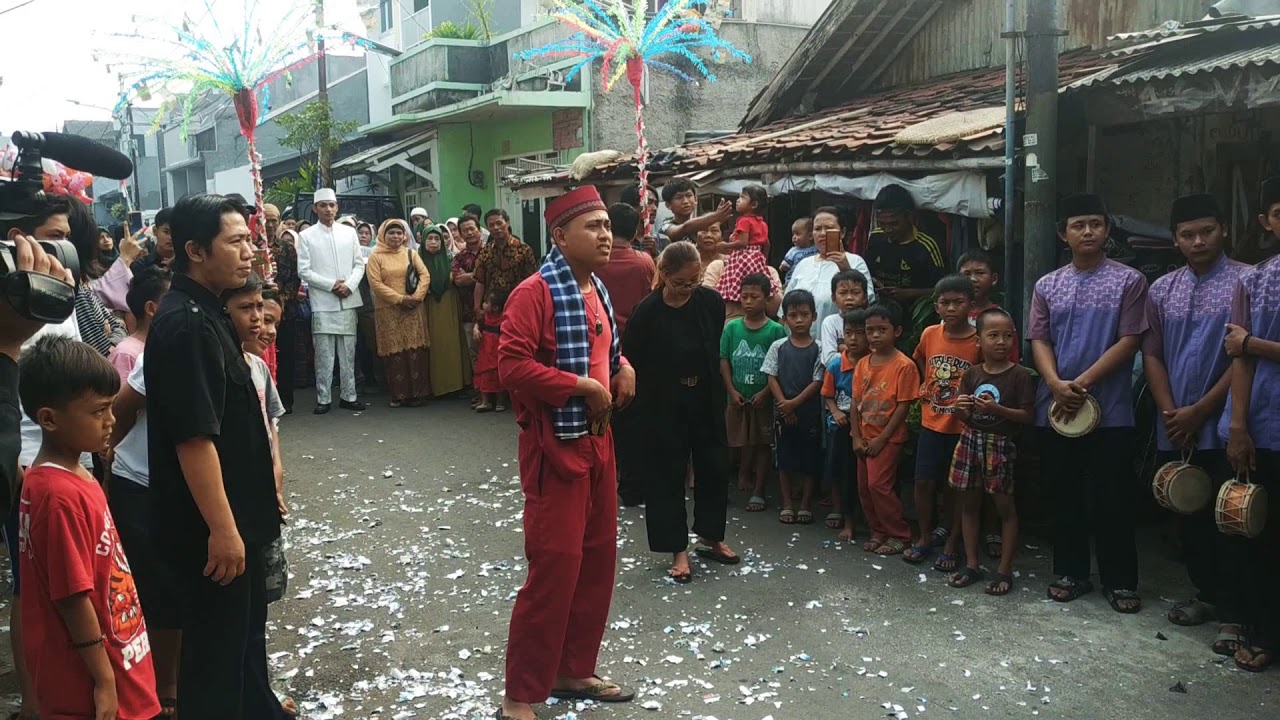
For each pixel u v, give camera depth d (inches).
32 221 128.8
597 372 146.7
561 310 141.1
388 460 305.9
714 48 476.4
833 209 252.4
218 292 116.9
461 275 398.3
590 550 147.5
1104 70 235.6
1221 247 168.1
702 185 340.8
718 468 205.9
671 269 195.2
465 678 157.2
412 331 390.9
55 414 102.6
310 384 453.7
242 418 117.3
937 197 251.6
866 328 213.2
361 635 174.2
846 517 224.7
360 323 430.9
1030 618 176.7
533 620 140.3
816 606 184.7
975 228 271.1
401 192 689.0
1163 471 166.4
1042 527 219.5
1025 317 217.9
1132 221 261.9
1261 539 154.6
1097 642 165.8
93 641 101.3
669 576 200.5
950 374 201.0
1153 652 161.5
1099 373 176.2
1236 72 194.9
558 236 145.1
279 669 159.8
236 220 114.4
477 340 378.9
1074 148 281.0
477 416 373.1
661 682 155.0
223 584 114.0
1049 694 148.0
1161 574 196.4
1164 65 219.9
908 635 170.7
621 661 163.0
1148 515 226.7
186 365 109.5
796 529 232.4
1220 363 166.2
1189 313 169.8
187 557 114.1
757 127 451.5
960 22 411.2
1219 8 243.6
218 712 114.3
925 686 151.5
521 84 553.6
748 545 221.0
